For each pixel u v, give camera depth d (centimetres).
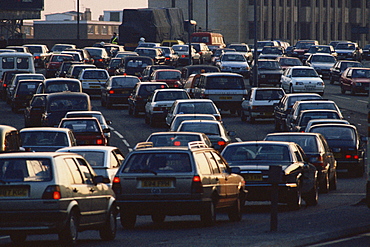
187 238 3538
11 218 3275
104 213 3728
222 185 4216
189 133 6062
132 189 4009
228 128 10425
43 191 3288
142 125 10725
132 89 12556
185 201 3966
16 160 3359
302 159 5128
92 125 7281
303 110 8700
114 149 5425
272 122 11238
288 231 3706
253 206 5441
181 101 8838
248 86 16138
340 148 7119
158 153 4066
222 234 3681
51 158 3369
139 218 4941
